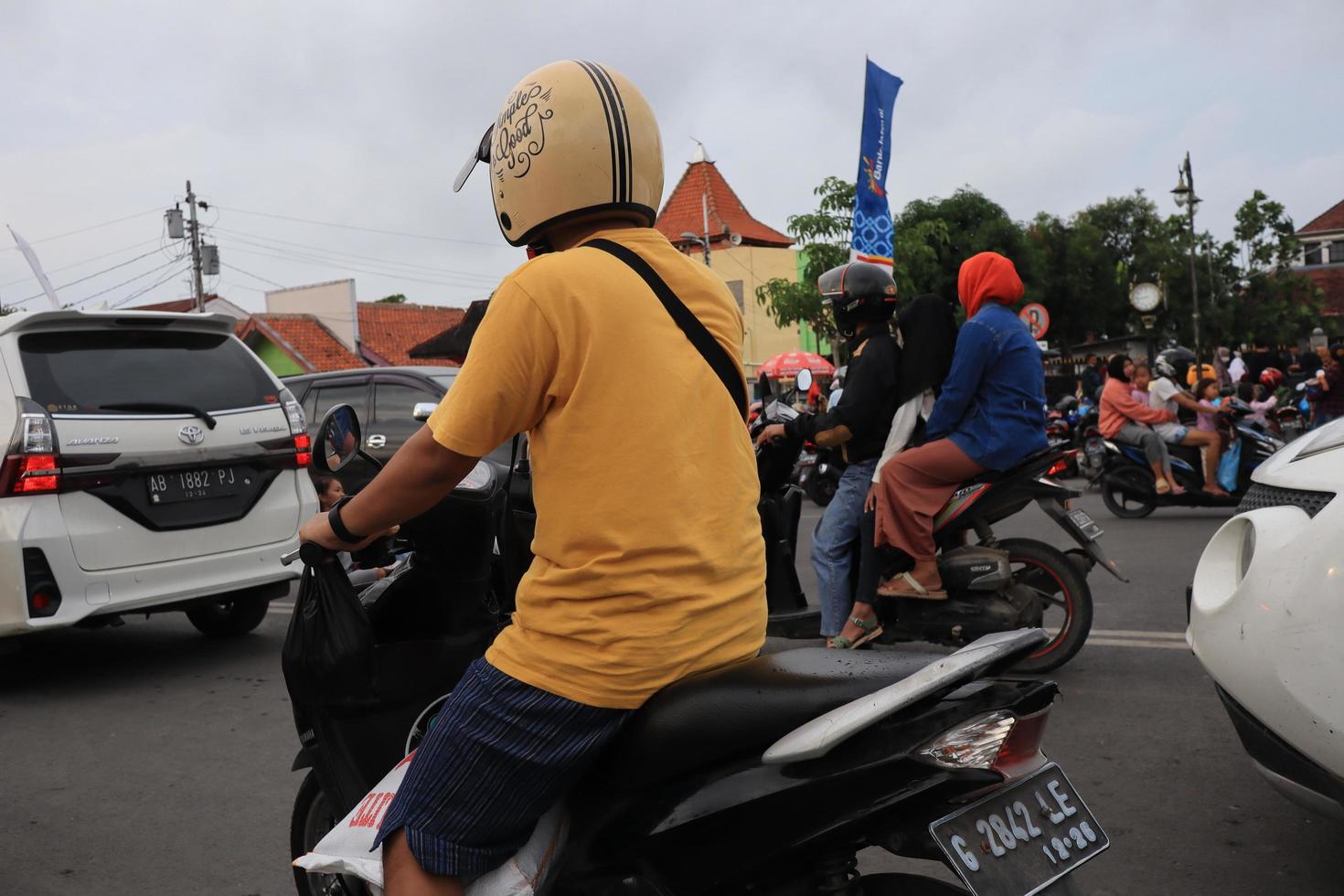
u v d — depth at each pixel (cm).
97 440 556
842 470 575
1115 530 989
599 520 177
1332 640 253
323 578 231
